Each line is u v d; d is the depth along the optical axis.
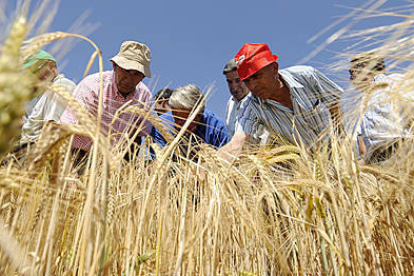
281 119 2.39
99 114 0.78
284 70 2.59
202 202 1.26
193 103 2.69
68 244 1.10
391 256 1.37
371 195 1.53
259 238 1.25
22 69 0.61
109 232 0.90
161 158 1.06
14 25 0.56
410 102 1.14
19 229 1.00
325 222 1.29
